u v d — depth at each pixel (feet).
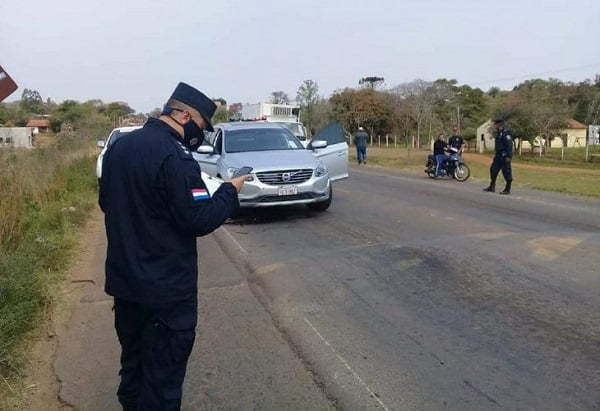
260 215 36.32
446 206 38.73
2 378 14.07
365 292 19.86
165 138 9.72
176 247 9.71
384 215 35.22
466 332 16.14
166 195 9.48
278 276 22.22
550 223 31.71
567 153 156.66
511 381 13.29
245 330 16.94
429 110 157.79
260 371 14.30
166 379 9.99
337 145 40.57
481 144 177.27
